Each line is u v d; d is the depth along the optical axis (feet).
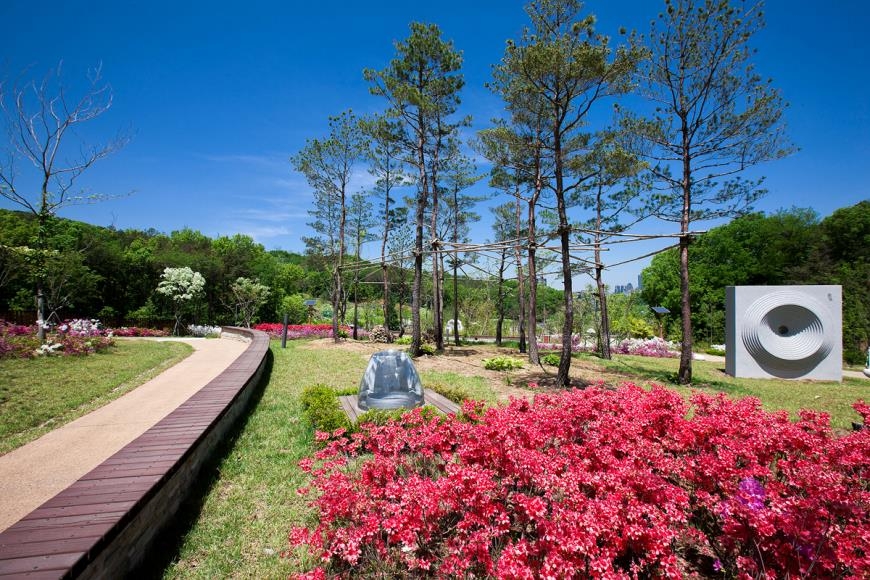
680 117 31.58
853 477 9.90
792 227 78.43
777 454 11.53
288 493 12.24
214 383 21.76
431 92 43.42
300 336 75.46
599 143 31.91
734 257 81.56
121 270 80.12
